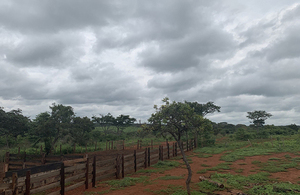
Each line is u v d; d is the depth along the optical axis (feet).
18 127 97.25
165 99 31.19
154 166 57.11
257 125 191.72
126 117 185.68
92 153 91.76
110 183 37.81
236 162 60.03
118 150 103.86
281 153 73.56
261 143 109.09
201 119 30.01
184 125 30.09
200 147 114.52
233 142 128.36
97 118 178.81
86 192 32.78
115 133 188.34
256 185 33.94
